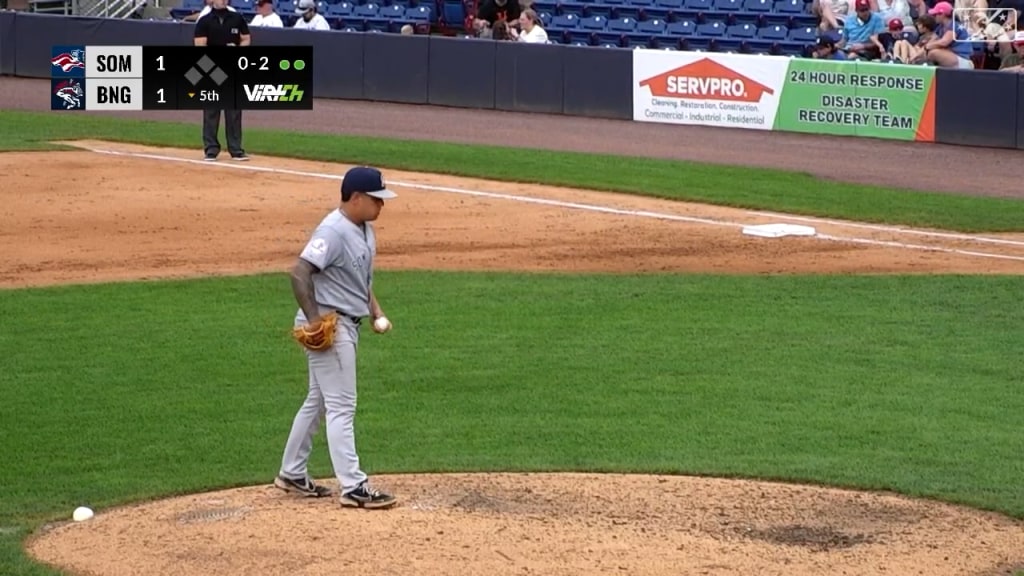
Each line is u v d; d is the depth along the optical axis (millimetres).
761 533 27141
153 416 36594
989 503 29594
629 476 31406
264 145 86000
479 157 83000
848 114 93938
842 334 45719
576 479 31062
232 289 51781
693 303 50156
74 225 63719
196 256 57969
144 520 28094
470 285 52812
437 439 34531
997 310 49312
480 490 30047
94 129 91688
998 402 38156
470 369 41188
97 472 31984
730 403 37906
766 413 37000
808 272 56281
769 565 25156
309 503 28984
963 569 25312
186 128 92812
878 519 28359
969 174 80312
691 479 31203
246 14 119000
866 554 25984
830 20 103625
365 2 117312
